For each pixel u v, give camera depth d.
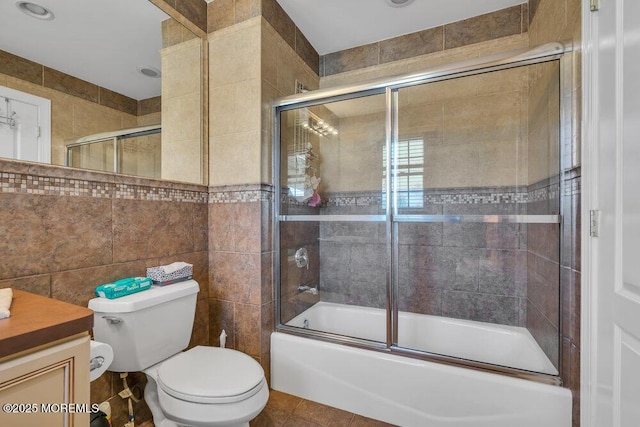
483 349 1.79
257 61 1.65
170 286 1.35
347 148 2.11
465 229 1.94
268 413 1.51
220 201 1.77
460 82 1.87
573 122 1.20
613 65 0.92
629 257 0.85
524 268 1.80
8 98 1.01
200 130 1.75
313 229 2.19
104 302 1.12
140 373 1.40
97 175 1.24
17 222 1.00
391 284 1.71
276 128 1.80
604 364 0.98
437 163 1.94
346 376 1.54
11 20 1.03
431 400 1.38
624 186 0.87
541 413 1.21
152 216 1.47
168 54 1.58
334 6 1.84
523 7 1.82
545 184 1.47
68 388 0.63
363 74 2.24
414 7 1.85
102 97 1.30
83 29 1.25
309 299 2.13
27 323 0.60
